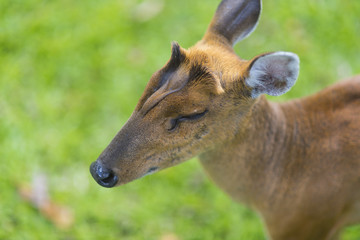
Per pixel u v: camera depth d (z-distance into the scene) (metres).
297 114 6.52
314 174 6.39
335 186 6.37
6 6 10.90
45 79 9.95
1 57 10.21
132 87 9.95
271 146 6.26
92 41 10.47
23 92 9.80
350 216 6.93
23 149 8.99
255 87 5.39
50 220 8.31
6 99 9.63
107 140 9.27
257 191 6.57
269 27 10.62
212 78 5.31
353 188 6.42
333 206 6.52
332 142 6.34
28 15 10.88
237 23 6.00
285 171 6.47
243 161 6.20
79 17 10.84
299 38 10.51
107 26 10.69
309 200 6.49
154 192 8.76
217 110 5.45
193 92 5.30
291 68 5.26
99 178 5.52
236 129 5.78
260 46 10.37
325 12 10.78
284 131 6.36
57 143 9.16
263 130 6.11
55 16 10.83
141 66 10.20
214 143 5.75
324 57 10.31
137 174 5.59
